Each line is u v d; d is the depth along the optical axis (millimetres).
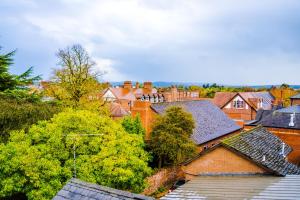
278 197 16031
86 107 42781
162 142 34156
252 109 73812
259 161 21438
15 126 28672
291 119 39562
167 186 35219
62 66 45156
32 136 25000
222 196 17297
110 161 24469
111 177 24406
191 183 20500
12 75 36625
